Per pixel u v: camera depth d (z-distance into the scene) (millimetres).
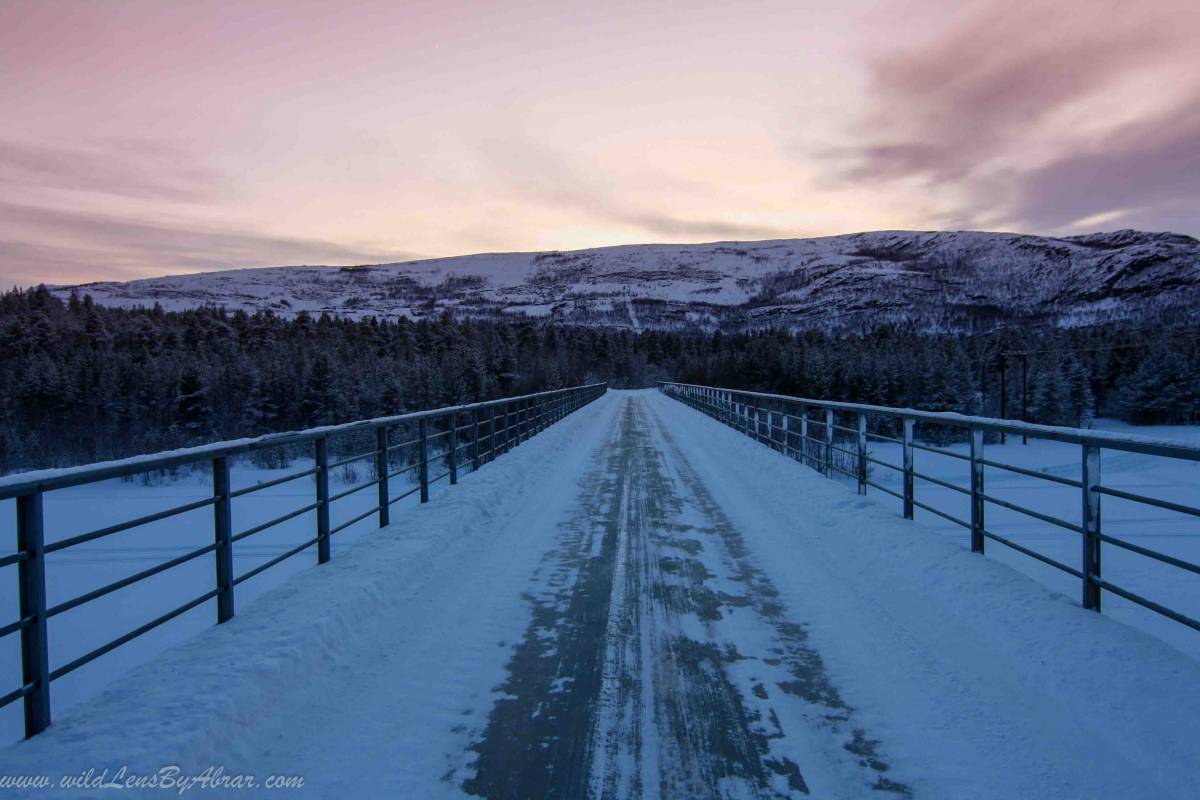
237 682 3146
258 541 15008
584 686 3529
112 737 2699
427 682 3576
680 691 3465
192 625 9352
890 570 5148
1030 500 23016
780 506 8070
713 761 2840
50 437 57875
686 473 11125
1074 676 3236
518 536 6793
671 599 4871
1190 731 2711
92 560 14305
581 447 15305
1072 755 2748
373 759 2861
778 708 3277
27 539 2840
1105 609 8500
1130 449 3477
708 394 26734
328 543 5395
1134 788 2514
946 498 23359
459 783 2697
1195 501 23953
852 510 6984
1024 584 4422
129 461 3314
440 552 5852
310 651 3654
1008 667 3455
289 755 2887
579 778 2732
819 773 2742
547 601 4848
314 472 5305
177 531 17453
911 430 6422
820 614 4508
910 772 2732
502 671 3709
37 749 2643
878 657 3793
